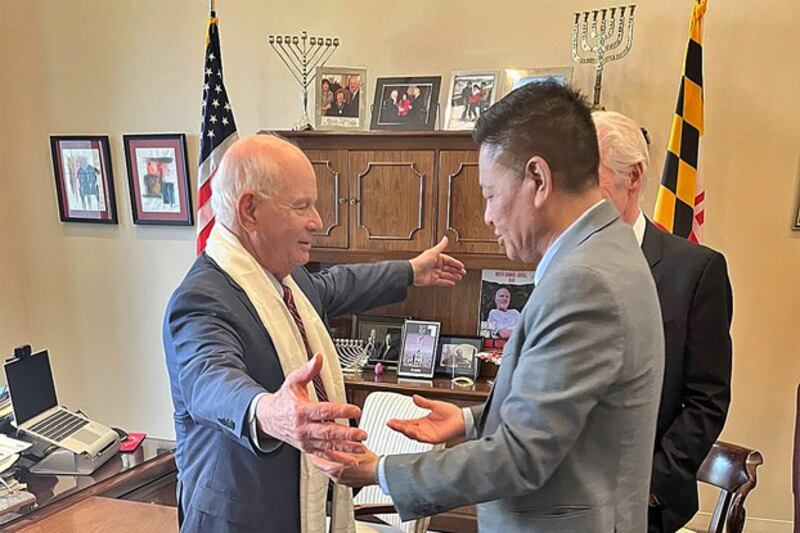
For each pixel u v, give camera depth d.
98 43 3.29
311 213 1.29
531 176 0.89
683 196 2.35
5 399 2.03
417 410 2.05
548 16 2.71
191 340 1.12
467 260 2.63
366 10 2.90
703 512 2.83
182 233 3.35
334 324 3.07
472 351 2.84
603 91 2.69
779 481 2.74
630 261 0.89
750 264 2.66
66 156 3.45
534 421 0.81
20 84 3.46
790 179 2.56
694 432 1.33
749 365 2.72
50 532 1.42
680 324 1.36
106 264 3.52
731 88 2.57
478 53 2.80
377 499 2.07
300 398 0.87
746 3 2.51
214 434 1.21
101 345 3.61
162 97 3.25
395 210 2.67
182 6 3.13
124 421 3.63
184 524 1.23
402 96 2.83
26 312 3.68
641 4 2.60
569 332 0.82
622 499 0.90
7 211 3.59
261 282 1.27
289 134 2.70
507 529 0.94
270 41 2.92
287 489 1.26
